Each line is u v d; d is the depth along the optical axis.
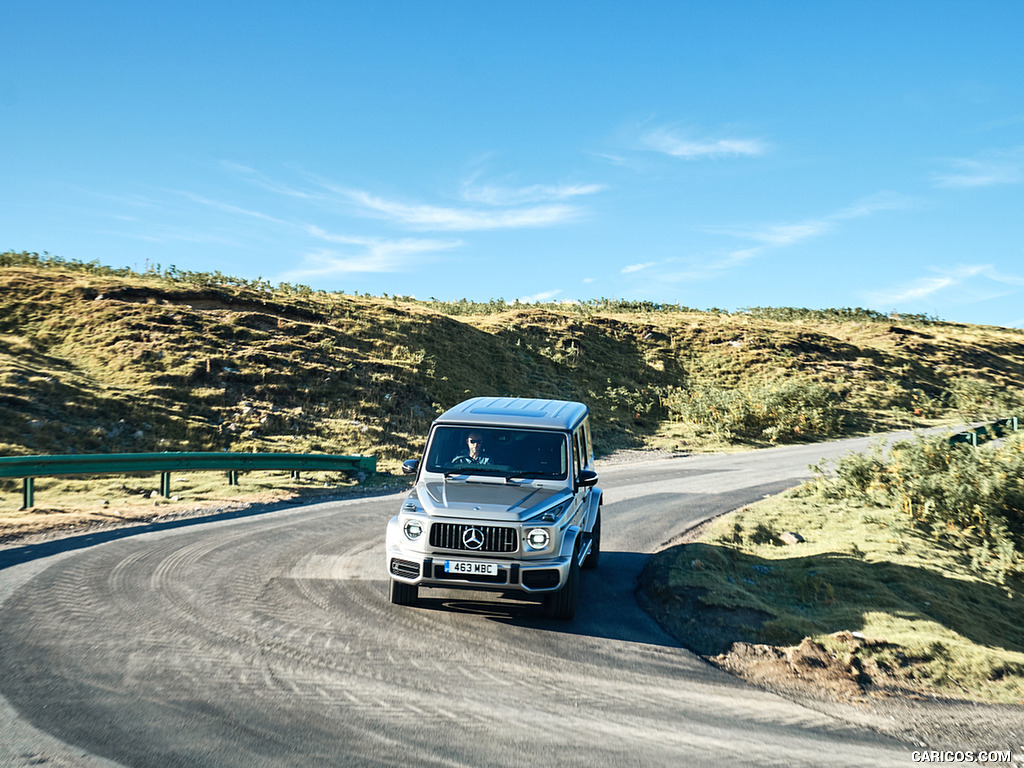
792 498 14.94
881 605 7.62
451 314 50.31
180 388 22.75
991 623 8.08
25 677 4.87
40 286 28.44
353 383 27.38
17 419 17.28
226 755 3.89
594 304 63.66
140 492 14.50
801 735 4.56
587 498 8.63
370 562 8.97
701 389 40.03
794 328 55.47
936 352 55.53
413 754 4.01
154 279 33.41
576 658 5.87
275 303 32.72
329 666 5.38
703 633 6.66
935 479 12.55
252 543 9.92
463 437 7.62
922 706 5.17
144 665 5.21
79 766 3.68
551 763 3.98
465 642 6.12
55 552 8.85
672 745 4.30
